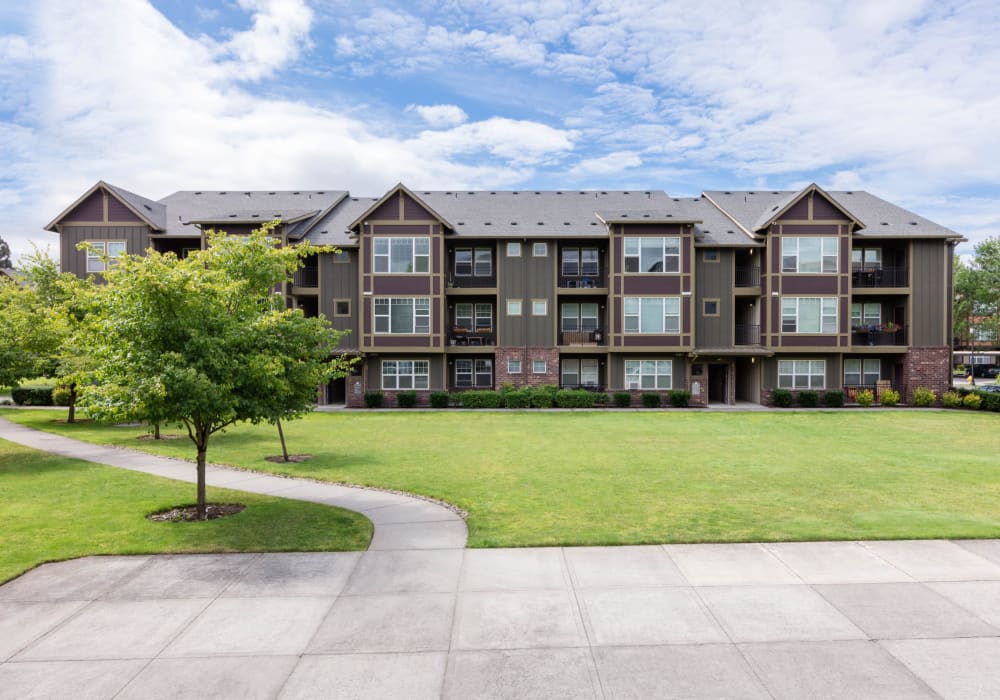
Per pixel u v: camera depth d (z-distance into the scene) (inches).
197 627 244.1
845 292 1187.9
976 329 2447.1
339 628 242.5
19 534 359.9
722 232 1246.9
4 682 203.6
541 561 313.6
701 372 1225.4
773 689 197.8
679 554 321.7
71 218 1204.5
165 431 840.3
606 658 218.2
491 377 1290.6
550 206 1343.5
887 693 194.7
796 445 706.2
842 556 316.8
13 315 677.3
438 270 1197.7
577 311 1293.1
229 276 438.3
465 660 217.3
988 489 468.1
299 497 454.3
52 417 1003.9
